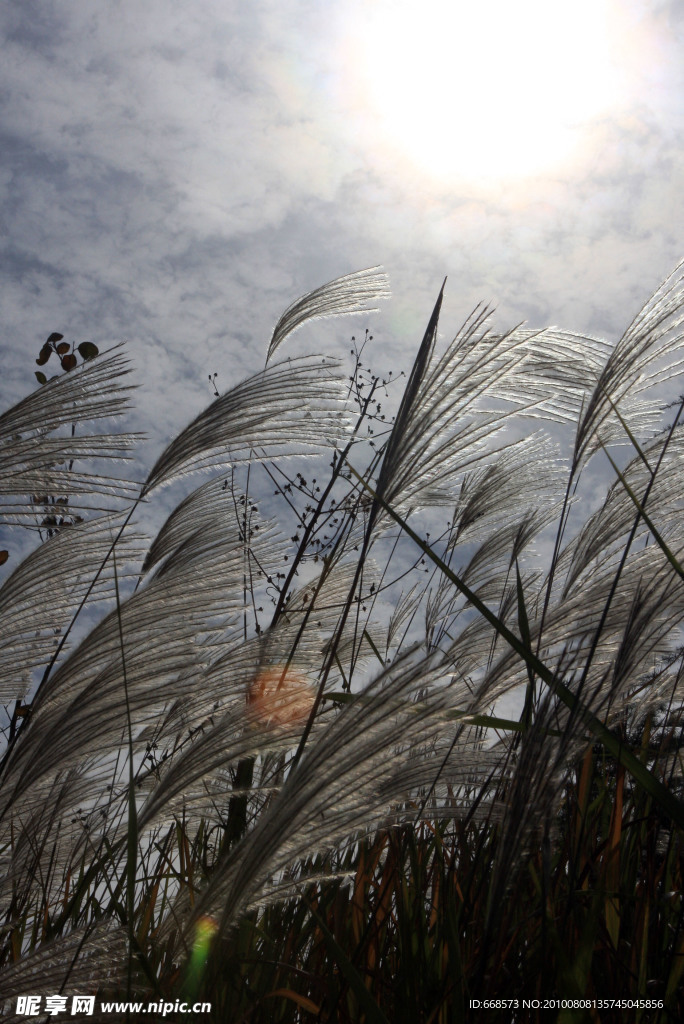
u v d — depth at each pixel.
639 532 1.30
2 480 1.37
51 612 1.46
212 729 1.01
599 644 1.07
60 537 1.47
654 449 1.36
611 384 1.21
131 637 1.21
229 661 1.17
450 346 1.22
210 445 1.42
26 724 1.24
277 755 1.23
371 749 0.90
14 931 1.27
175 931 1.10
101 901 1.26
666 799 0.91
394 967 1.24
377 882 1.29
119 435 1.41
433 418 1.21
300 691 1.05
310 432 1.45
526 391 1.30
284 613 1.46
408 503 1.51
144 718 1.14
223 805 1.26
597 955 1.10
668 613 1.05
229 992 1.14
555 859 1.10
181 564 1.42
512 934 0.98
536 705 0.93
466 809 1.07
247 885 0.90
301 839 0.92
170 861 1.23
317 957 1.24
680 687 1.20
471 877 1.09
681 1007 1.09
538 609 1.25
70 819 1.30
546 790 0.89
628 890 1.21
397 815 1.05
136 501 1.44
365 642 1.60
